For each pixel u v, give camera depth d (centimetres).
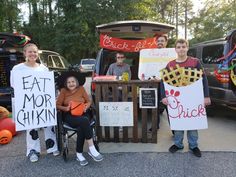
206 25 3347
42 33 3180
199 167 386
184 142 481
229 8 3131
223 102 595
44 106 415
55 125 425
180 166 390
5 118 530
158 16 3127
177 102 424
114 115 475
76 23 2758
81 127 400
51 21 3281
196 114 424
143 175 368
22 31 3167
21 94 402
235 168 381
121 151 448
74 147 471
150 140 480
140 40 590
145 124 475
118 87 468
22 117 404
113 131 505
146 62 517
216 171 374
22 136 539
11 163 414
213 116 666
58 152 439
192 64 420
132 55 629
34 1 3256
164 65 513
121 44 591
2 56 655
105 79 478
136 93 467
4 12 2439
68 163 410
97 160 405
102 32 600
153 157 422
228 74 575
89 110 440
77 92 439
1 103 649
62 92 437
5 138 493
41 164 409
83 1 2759
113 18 2723
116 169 386
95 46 2797
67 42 2803
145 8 2867
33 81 408
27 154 425
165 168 385
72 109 406
